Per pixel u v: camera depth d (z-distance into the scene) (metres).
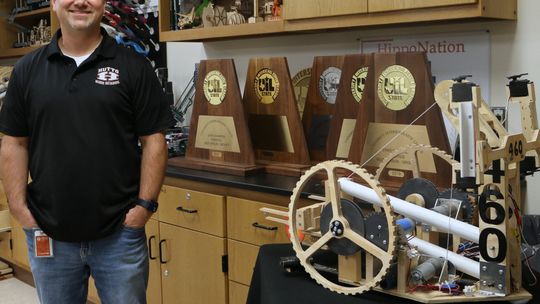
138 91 1.79
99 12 1.75
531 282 1.25
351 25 2.14
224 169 2.41
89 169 1.73
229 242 2.32
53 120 1.72
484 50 2.17
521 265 1.24
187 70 3.34
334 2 2.16
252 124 2.49
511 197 1.16
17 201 1.82
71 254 1.82
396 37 2.40
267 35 2.77
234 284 2.33
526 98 1.27
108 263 1.82
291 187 2.07
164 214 2.59
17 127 1.81
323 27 2.23
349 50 2.56
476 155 1.08
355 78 2.14
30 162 1.81
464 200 1.38
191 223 2.47
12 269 3.84
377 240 1.18
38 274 1.85
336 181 1.25
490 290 1.14
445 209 1.33
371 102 2.00
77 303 1.91
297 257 1.34
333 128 2.22
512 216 1.16
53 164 1.74
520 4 2.07
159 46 3.42
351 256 1.23
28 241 1.84
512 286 1.16
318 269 1.32
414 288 1.18
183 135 2.98
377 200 1.25
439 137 1.85
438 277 1.22
